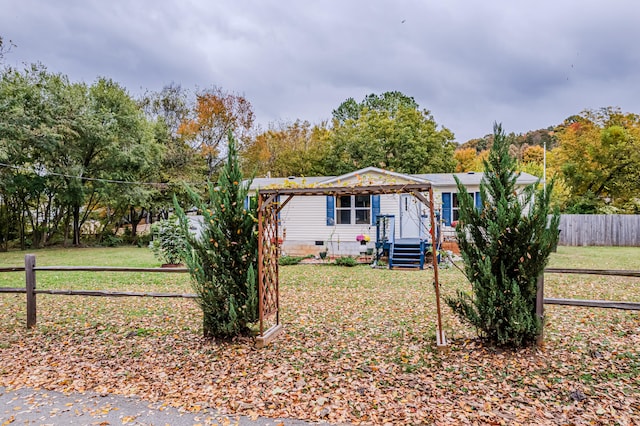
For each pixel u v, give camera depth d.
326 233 15.98
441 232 15.30
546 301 5.06
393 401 3.81
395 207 15.43
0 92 18.41
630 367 4.41
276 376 4.44
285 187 5.66
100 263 14.82
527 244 4.68
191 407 3.75
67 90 21.11
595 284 9.52
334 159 28.73
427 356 4.93
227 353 5.18
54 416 3.59
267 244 5.75
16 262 15.98
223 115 30.50
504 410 3.58
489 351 4.94
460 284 9.86
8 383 4.37
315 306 7.80
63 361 5.04
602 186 25.80
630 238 19.73
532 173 25.42
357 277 11.20
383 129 26.95
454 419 3.44
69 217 24.00
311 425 3.40
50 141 19.69
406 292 9.00
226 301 5.49
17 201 22.45
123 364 4.91
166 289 9.52
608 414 3.45
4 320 6.98
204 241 5.52
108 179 22.89
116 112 23.44
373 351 5.20
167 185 25.81
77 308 7.74
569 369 4.39
